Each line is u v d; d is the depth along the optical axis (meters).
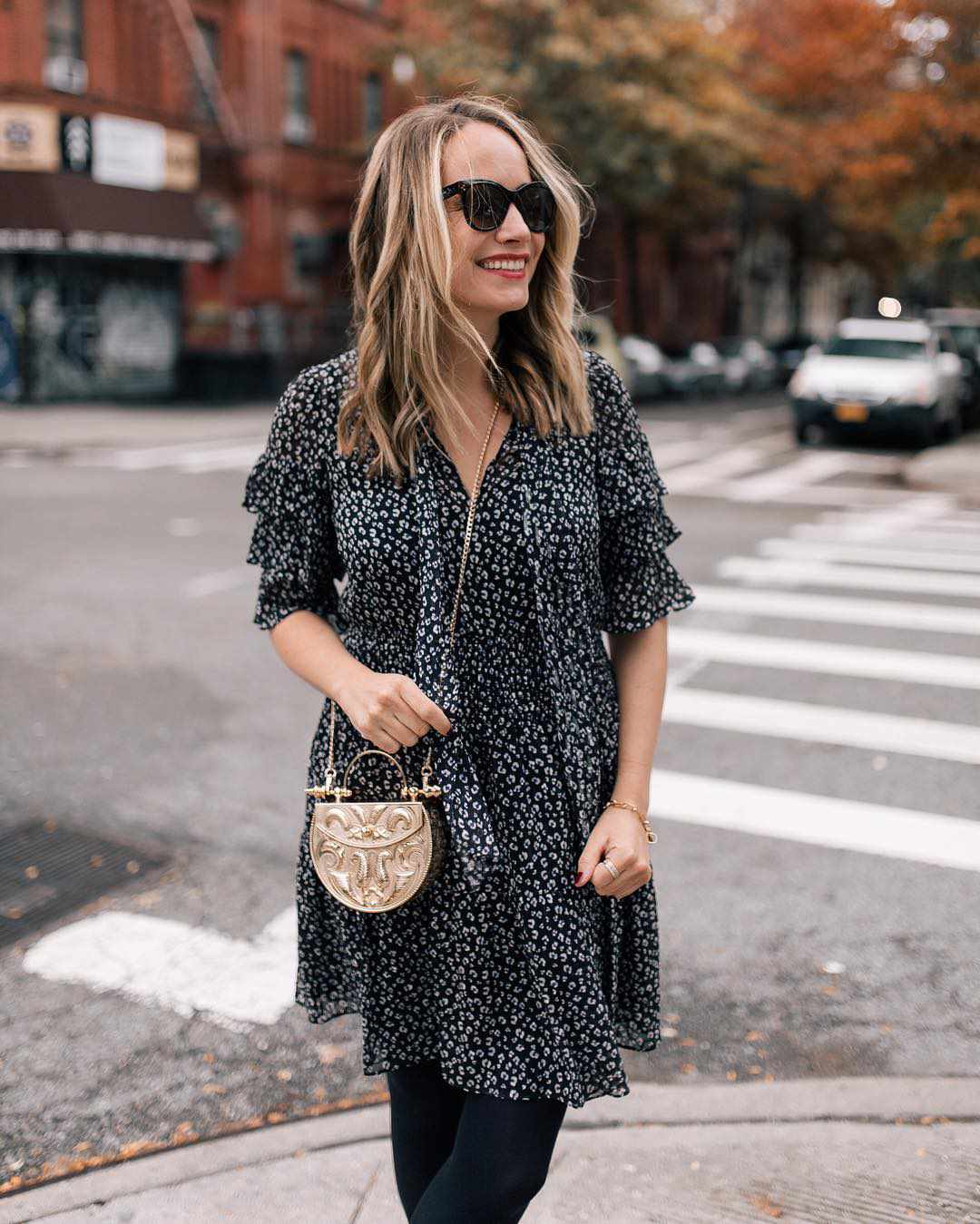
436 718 1.65
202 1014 3.52
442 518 1.72
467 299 1.71
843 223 42.25
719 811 4.91
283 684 6.57
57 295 24.78
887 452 18.41
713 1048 3.34
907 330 19.25
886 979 3.69
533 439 1.75
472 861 1.72
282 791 5.14
